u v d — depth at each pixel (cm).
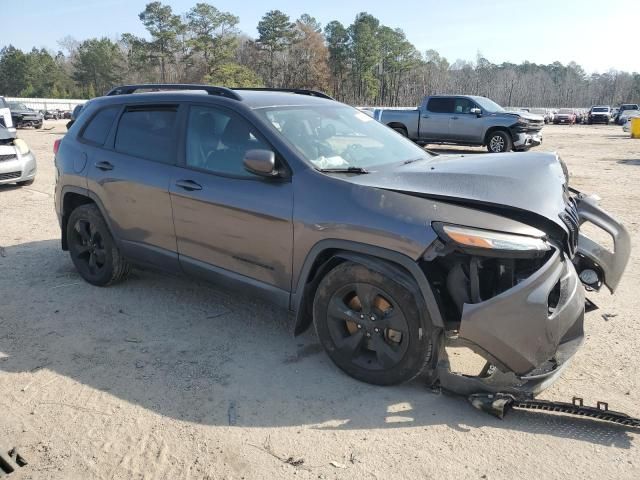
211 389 332
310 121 404
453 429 292
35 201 891
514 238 289
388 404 315
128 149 455
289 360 367
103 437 288
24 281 517
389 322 317
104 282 493
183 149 415
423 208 305
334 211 327
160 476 260
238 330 413
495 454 273
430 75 11169
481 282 306
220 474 261
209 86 430
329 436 288
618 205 877
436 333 307
